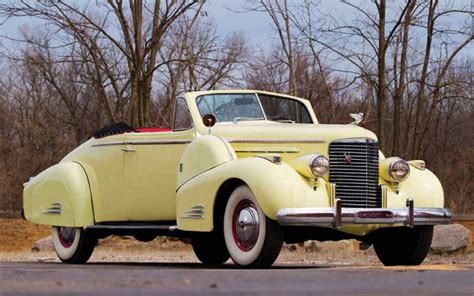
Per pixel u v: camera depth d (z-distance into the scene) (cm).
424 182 1038
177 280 654
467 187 3297
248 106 1144
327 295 559
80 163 1219
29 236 2284
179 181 1051
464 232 1573
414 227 1063
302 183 941
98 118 3650
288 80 2591
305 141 1010
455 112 3812
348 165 999
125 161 1155
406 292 579
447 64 2597
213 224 982
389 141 3092
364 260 1377
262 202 920
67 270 798
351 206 995
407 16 2428
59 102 3916
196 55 2341
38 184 1257
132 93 2241
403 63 2520
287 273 755
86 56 2544
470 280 682
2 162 3272
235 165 958
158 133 1123
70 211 1188
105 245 1909
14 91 3962
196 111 1100
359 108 2919
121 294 556
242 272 776
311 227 992
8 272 741
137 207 1141
